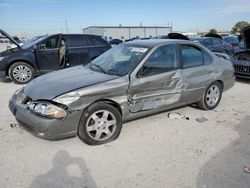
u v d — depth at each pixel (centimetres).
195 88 491
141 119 485
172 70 452
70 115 353
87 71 446
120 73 412
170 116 496
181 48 476
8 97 652
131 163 337
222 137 417
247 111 547
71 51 868
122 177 307
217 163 339
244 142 400
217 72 528
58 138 361
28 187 287
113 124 393
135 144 388
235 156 357
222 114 525
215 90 541
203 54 514
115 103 392
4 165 328
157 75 429
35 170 319
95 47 918
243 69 821
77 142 390
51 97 351
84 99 361
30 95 374
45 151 363
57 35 860
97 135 380
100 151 366
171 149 375
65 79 405
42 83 402
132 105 407
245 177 309
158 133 428
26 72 828
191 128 450
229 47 1299
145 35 5416
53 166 328
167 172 318
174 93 457
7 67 816
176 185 293
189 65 483
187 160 346
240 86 802
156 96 434
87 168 325
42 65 840
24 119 362
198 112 533
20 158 345
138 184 295
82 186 290
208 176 310
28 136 408
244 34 854
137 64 413
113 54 482
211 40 1247
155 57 434
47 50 836
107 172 317
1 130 430
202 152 367
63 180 300
